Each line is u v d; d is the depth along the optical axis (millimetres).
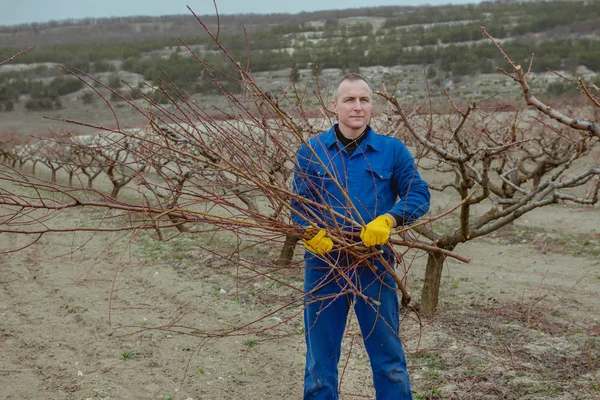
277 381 4684
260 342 5383
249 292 6832
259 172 3443
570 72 44281
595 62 45656
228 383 4676
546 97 25000
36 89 57469
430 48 56406
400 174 3332
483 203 12922
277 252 8094
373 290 3330
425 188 3303
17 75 72375
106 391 4562
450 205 12867
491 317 5902
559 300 6492
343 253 3338
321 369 3336
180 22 127500
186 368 4875
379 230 3088
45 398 4457
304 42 73062
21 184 2881
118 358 5184
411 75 41656
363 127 3334
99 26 133000
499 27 75250
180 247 9070
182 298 6699
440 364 4766
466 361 4797
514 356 4883
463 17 99375
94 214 12469
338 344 3404
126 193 14938
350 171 3328
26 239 10266
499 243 9477
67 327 5988
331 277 3342
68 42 114438
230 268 7770
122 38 116062
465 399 4188
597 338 5258
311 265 3391
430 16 102688
